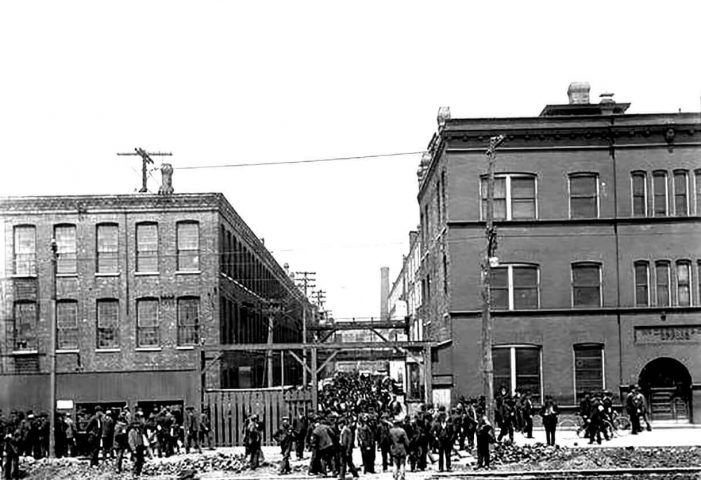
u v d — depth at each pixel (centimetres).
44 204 5166
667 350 4522
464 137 4606
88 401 4894
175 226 5197
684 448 3212
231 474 2969
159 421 3609
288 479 2809
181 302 5172
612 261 4556
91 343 5116
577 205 4600
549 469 2919
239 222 6175
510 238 4562
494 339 4494
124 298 5150
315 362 4350
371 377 11331
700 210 4594
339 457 2817
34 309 5141
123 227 5188
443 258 5003
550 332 4512
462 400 3831
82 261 5169
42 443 3744
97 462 3259
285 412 4206
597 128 4594
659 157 4609
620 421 4278
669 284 4556
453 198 4588
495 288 4544
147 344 5141
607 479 2705
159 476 2933
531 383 4491
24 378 4881
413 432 2930
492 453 3209
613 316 4534
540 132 4588
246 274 6600
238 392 4206
